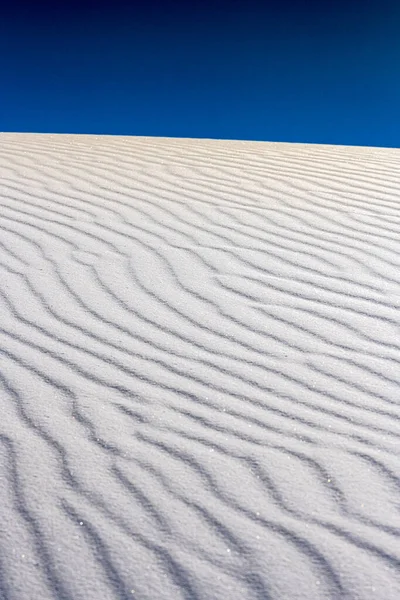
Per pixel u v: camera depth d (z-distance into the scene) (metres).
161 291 3.36
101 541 1.80
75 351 2.77
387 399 2.43
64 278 3.50
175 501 1.94
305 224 4.47
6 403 2.40
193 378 2.58
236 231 4.31
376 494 1.96
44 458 2.12
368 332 2.94
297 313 3.12
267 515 1.89
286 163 6.71
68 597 1.63
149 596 1.63
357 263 3.74
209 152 7.45
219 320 3.06
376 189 5.47
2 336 2.88
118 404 2.41
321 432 2.25
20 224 4.39
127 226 4.38
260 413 2.36
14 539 1.80
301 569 1.70
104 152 7.32
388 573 1.68
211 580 1.67
